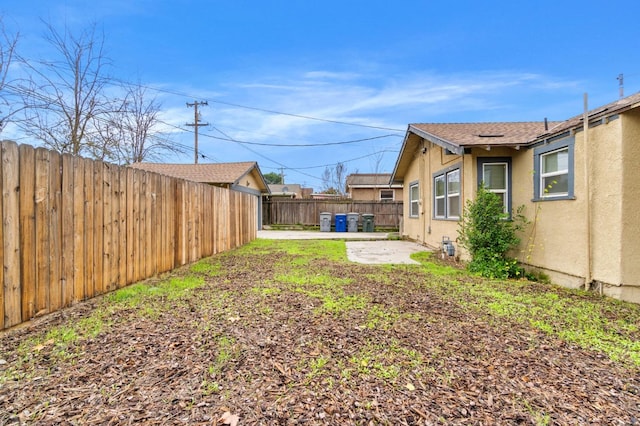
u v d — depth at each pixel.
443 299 4.36
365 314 3.66
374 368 2.47
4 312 2.96
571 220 5.37
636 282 4.53
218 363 2.48
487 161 7.11
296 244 10.91
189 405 1.98
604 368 2.54
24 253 3.15
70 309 3.66
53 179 3.49
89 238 4.02
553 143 5.78
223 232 8.80
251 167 16.97
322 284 5.05
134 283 4.95
